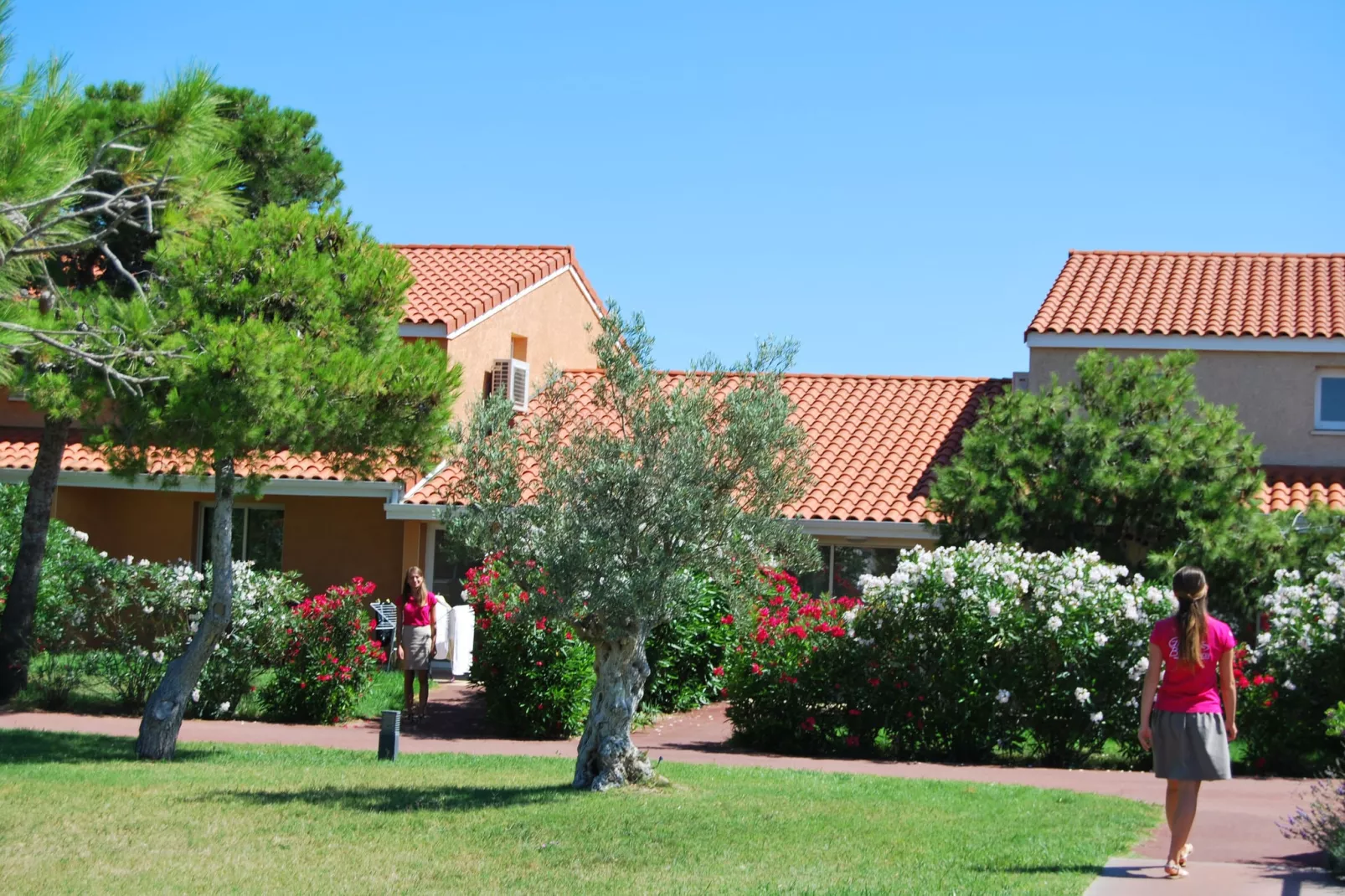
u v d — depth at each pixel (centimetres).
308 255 1273
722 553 1048
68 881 763
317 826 928
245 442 1190
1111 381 1841
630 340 1069
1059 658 1397
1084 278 2461
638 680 1116
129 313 986
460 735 1633
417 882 768
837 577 2114
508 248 2716
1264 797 1152
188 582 1745
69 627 1764
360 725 1703
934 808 1038
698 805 1020
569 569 1008
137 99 1496
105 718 1661
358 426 1247
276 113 1992
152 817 955
